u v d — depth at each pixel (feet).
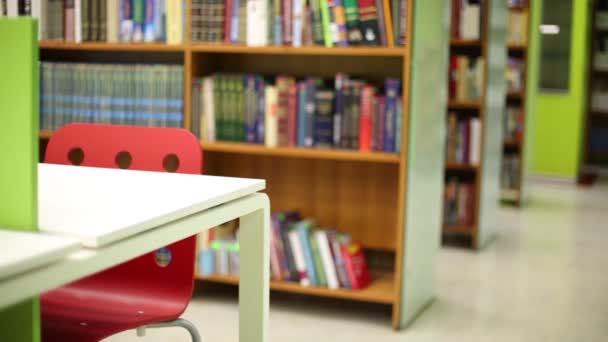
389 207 11.64
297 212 11.68
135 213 3.76
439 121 11.64
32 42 3.15
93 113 11.34
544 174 26.30
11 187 3.31
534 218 19.25
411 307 10.82
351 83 10.55
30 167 3.25
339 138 10.67
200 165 5.74
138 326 5.25
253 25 10.70
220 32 10.89
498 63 16.07
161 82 11.11
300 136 10.86
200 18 10.93
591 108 28.43
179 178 4.91
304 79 11.75
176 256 5.69
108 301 5.64
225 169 12.27
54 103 11.48
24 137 3.24
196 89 11.09
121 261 3.45
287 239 10.95
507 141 20.29
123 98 11.23
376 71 11.43
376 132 10.47
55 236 3.25
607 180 26.63
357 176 11.75
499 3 15.66
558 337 10.34
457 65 15.81
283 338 10.00
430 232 11.59
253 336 5.06
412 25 9.99
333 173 11.84
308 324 10.62
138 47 11.13
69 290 5.80
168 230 3.83
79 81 11.35
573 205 21.34
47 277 2.99
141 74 11.14
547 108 26.12
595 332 10.59
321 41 10.47
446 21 11.57
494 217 16.76
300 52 10.50
